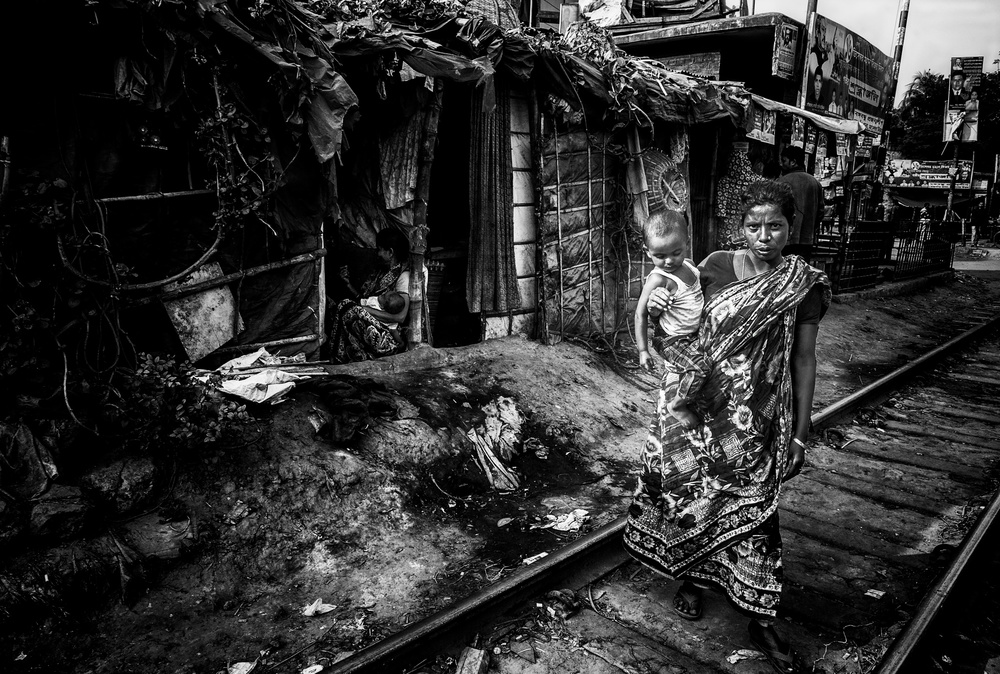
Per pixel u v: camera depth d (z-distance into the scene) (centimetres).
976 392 838
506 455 534
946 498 521
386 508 433
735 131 1057
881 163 1931
